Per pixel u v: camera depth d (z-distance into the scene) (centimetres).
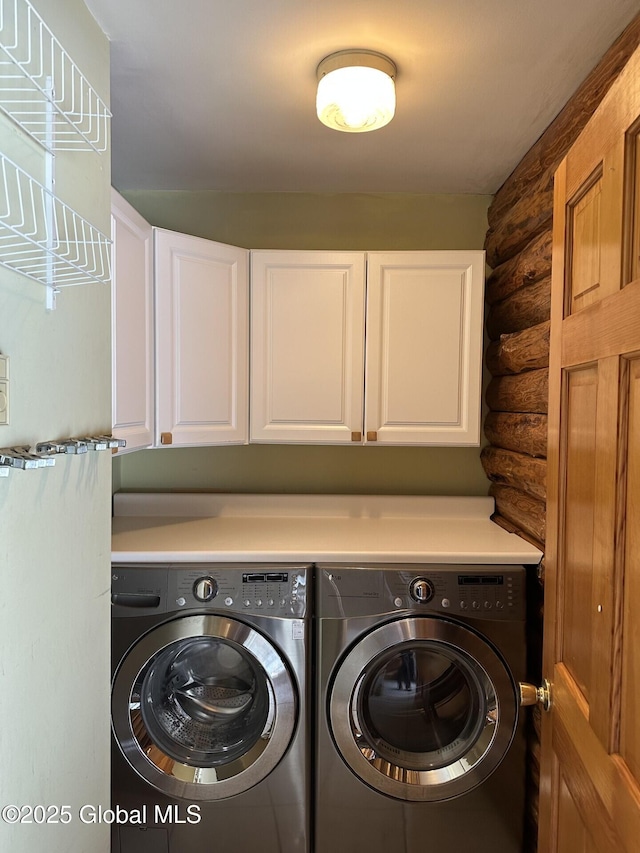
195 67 143
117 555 169
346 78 135
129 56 138
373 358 207
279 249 223
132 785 167
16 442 87
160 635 164
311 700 170
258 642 164
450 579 167
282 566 168
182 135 181
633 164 77
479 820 168
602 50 135
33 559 92
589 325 92
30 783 92
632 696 75
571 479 103
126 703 165
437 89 153
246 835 167
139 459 237
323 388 209
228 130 177
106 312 125
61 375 103
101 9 120
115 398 160
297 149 191
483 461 235
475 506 231
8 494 84
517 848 168
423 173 212
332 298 208
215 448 237
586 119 143
